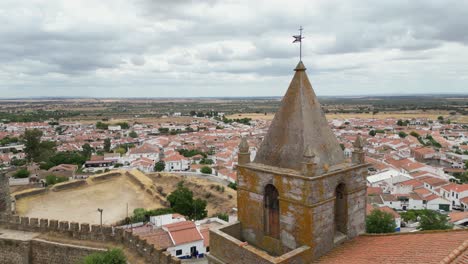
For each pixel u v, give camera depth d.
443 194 93.56
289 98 18.11
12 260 38.44
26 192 76.75
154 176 115.50
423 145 166.25
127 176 99.06
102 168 136.88
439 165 134.38
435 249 13.63
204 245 55.22
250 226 18.80
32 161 133.25
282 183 16.75
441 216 63.72
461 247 12.89
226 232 18.61
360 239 17.72
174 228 56.47
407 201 90.69
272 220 17.92
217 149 171.12
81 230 39.09
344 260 15.13
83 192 83.25
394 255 14.20
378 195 92.44
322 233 16.23
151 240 52.91
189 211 72.44
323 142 17.62
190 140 195.12
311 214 15.62
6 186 55.38
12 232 41.09
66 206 72.81
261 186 17.94
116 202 77.00
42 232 40.66
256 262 15.67
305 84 18.09
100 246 37.16
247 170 18.66
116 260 31.64
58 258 37.16
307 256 15.64
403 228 72.56
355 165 17.98
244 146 19.09
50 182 94.50
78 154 145.50
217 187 100.50
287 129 17.73
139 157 149.75
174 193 74.88
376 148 163.00
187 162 143.25
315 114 17.91
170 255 32.66
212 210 84.75
